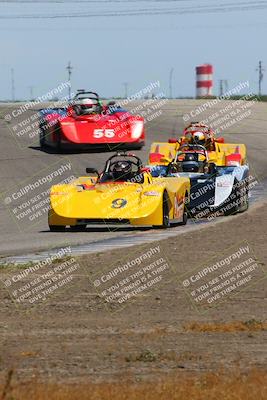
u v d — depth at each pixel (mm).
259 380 27281
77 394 25562
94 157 126625
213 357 31766
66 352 32750
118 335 36094
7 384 25906
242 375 28359
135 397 25297
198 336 35781
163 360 31266
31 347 33656
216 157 97312
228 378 27719
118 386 26578
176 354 32250
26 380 28234
